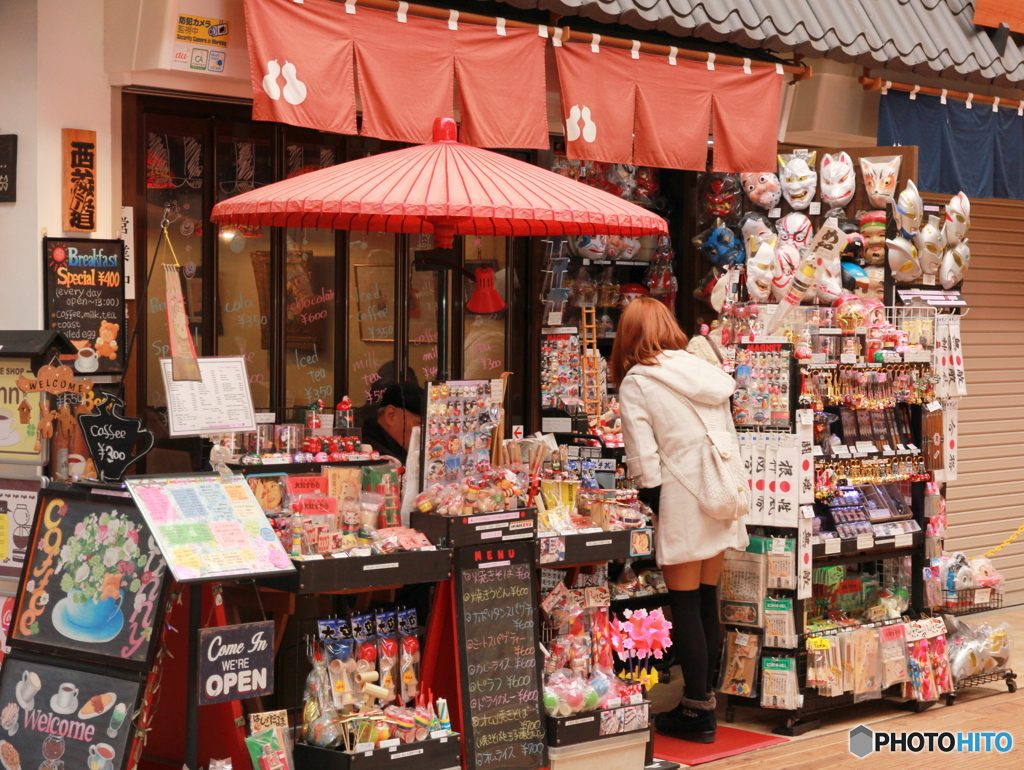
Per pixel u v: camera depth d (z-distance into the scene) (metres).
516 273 6.99
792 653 6.00
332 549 4.42
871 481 6.46
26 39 5.02
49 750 3.88
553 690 5.02
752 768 5.48
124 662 3.83
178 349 4.12
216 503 4.06
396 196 4.33
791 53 7.52
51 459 4.45
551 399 6.93
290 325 6.15
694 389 5.60
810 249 6.30
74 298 5.10
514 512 4.90
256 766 4.09
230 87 5.53
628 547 5.42
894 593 6.82
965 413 9.42
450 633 4.87
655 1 6.40
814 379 6.15
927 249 6.86
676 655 7.00
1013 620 9.05
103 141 5.27
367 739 4.38
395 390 5.82
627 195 7.38
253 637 3.93
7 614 4.60
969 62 8.02
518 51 5.84
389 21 5.43
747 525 6.14
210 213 5.75
